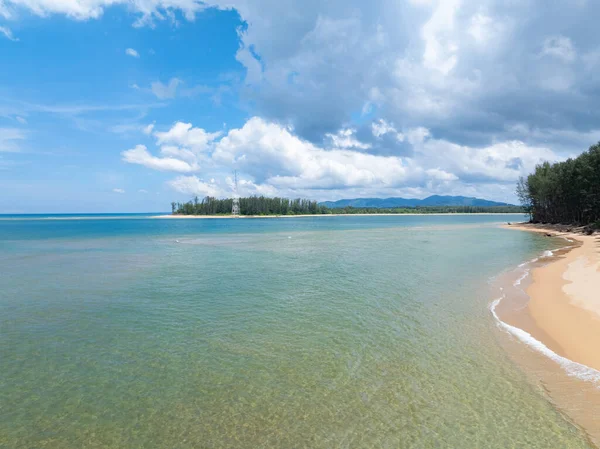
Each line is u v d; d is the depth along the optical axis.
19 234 73.12
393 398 8.66
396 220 162.38
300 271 25.80
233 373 10.07
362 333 12.87
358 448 6.95
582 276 21.05
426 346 11.57
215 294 19.09
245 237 62.28
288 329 13.45
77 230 88.94
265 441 7.21
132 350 11.76
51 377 10.00
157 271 26.47
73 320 14.88
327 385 9.32
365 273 24.50
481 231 71.94
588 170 68.12
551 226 78.38
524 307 15.39
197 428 7.69
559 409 8.01
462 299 17.09
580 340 11.57
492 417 7.79
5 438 7.41
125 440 7.35
